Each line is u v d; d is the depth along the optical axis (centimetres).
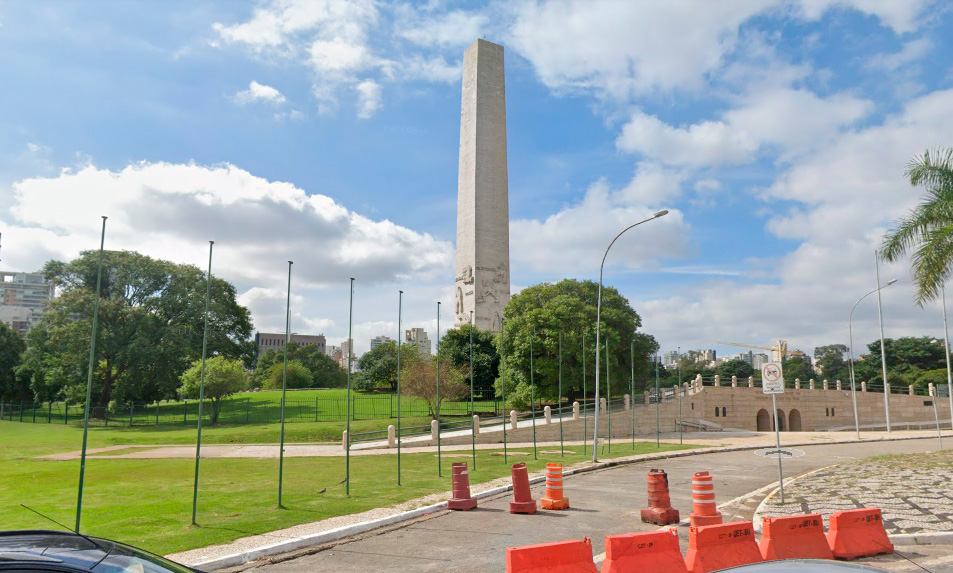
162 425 5294
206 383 5031
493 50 6662
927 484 1922
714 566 941
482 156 6462
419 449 3409
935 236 2284
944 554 1112
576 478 2300
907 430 5972
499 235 6469
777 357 6222
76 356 5803
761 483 2186
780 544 1020
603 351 4638
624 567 901
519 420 4528
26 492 2000
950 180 2409
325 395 7069
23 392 8119
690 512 1617
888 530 1277
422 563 1102
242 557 1127
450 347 5925
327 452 3259
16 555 438
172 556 1132
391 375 7431
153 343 6000
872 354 8831
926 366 8431
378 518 1466
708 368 10069
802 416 5931
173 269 6425
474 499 1666
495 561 1104
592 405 5272
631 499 1800
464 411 5300
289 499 1761
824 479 2167
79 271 6178
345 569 1071
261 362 11838
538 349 4797
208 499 1777
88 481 2239
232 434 4300
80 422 5794
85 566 442
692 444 3778
